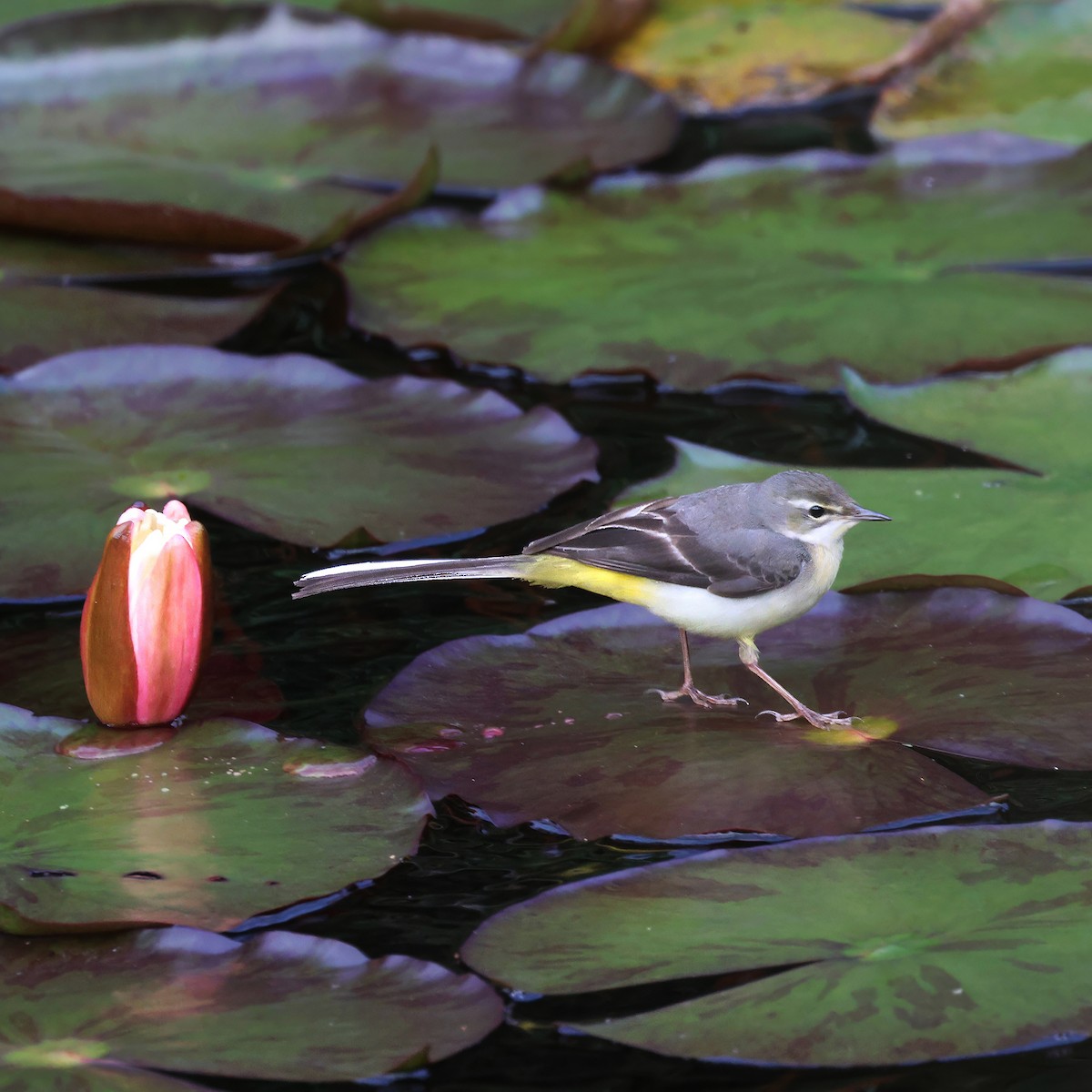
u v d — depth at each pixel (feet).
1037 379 42.91
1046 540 35.63
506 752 29.19
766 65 65.31
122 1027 21.80
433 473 38.55
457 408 41.86
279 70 63.00
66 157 56.75
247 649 33.53
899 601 34.01
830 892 24.77
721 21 68.18
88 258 50.01
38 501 36.60
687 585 31.27
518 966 23.20
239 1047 21.35
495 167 57.31
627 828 26.86
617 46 67.26
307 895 24.58
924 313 46.55
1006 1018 21.80
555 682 31.73
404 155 58.13
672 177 56.03
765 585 31.12
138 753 28.73
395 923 25.00
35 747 28.84
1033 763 28.19
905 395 42.32
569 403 44.50
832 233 52.34
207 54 62.80
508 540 37.32
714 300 47.70
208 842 25.91
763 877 25.22
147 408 41.50
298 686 32.09
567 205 54.34
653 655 32.99
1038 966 22.81
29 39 61.41
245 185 55.21
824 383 43.04
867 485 38.24
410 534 35.60
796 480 32.14
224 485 37.55
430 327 46.34
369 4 66.69
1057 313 46.52
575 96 62.08
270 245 49.67
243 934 24.81
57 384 42.22
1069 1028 21.58
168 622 28.91
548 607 35.73
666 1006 22.54
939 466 40.50
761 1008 22.24
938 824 26.99
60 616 34.40
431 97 62.28
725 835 26.84
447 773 28.50
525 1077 21.85
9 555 34.65
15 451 38.99
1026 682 30.78
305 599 35.65
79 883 24.67
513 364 44.04
